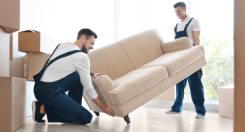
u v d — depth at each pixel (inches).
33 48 84.9
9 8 65.5
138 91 70.9
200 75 98.0
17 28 67.6
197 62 90.3
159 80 76.8
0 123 62.8
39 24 113.0
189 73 87.5
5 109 63.1
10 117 63.4
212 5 138.9
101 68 94.9
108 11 173.0
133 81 71.4
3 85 63.3
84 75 71.4
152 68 79.8
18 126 70.5
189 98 141.0
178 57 84.0
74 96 83.1
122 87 69.0
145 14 171.8
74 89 83.1
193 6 144.9
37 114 76.3
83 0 147.9
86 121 76.0
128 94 68.7
